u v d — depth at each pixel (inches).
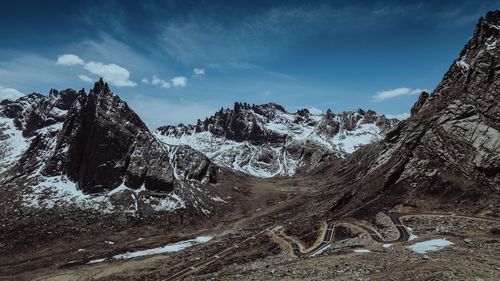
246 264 4028.1
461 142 5182.1
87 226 6569.9
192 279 3636.8
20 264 5206.7
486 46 6274.6
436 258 2687.0
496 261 2497.5
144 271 4653.1
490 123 5123.0
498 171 4773.6
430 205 4785.9
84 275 4758.9
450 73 6491.1
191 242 6314.0
